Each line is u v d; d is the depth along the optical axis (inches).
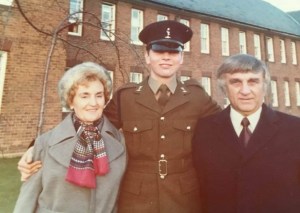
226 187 78.4
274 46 855.7
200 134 88.2
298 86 909.2
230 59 82.7
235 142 80.2
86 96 78.1
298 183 74.4
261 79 80.0
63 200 72.7
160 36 96.9
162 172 88.4
